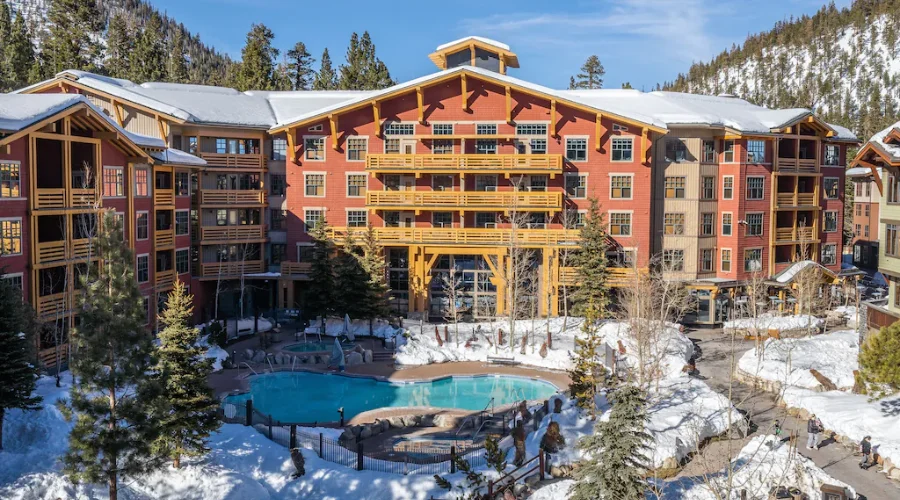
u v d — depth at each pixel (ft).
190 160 182.80
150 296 165.07
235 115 208.23
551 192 196.24
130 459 83.46
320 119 204.13
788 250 218.18
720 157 203.72
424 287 198.29
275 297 212.64
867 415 112.98
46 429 98.48
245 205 207.51
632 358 152.35
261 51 344.08
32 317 114.93
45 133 131.54
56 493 85.51
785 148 218.59
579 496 75.66
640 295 141.59
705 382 142.61
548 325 168.66
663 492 86.43
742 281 198.18
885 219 130.82
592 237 185.88
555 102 195.83
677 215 202.18
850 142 224.12
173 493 90.79
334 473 95.71
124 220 156.35
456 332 171.83
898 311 130.31
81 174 149.18
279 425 112.98
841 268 234.38
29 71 314.96
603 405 119.85
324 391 144.15
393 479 92.63
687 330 193.47
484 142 202.69
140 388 82.74
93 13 381.60
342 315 184.65
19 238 128.26
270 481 96.58
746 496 86.28
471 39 217.36
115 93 198.08
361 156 206.69
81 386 81.41
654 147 200.95
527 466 97.45
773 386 135.85
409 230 197.67
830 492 83.87
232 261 206.39
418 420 122.01
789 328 178.29
